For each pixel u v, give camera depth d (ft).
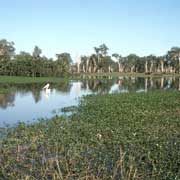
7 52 400.06
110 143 61.00
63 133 69.05
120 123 81.41
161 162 50.67
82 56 531.91
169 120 87.51
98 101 127.03
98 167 47.03
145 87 236.84
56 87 222.89
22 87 211.41
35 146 58.44
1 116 96.43
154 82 316.81
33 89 197.36
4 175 45.62
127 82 309.42
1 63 322.34
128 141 62.34
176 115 96.32
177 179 44.42
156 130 74.43
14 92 175.52
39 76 333.62
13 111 106.42
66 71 361.51
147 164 50.11
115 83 289.53
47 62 345.92
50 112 103.91
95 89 209.05
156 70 554.46
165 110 106.01
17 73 325.42
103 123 80.12
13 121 87.66
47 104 125.29
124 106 111.86
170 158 52.39
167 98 141.08
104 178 43.73
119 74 506.48
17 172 46.42
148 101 128.47
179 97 146.51
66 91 189.88
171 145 60.90
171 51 543.80
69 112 103.04
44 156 53.26
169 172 46.16
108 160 51.62
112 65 567.59
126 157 52.39
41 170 45.60
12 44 410.11
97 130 71.82
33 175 45.27
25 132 69.97
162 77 448.65
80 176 43.32
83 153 54.85
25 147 58.54
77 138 64.23
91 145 59.62
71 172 44.86
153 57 554.05
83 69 528.22
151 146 59.47
